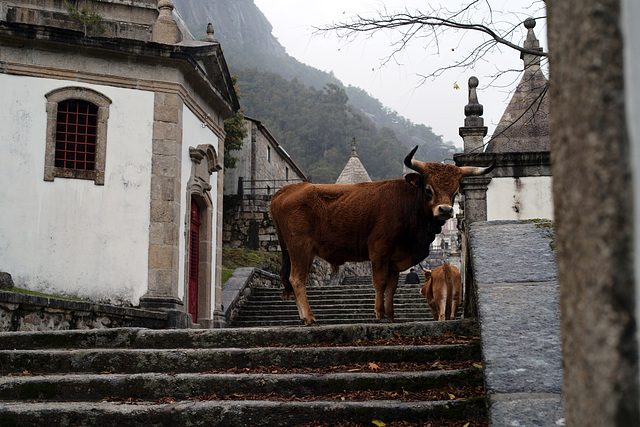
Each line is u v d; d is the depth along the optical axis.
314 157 80.06
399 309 15.44
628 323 1.21
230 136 31.39
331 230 7.51
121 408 4.19
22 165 11.91
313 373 4.71
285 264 7.91
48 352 5.34
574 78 1.38
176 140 12.98
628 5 1.27
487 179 13.08
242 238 28.53
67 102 12.45
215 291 15.52
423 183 7.18
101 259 12.09
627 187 1.24
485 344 3.44
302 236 7.56
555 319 3.63
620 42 1.29
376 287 7.36
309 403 4.04
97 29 13.35
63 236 11.94
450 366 4.64
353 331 5.62
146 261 12.37
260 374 4.73
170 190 12.73
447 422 3.77
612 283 1.23
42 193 11.95
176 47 12.90
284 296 7.90
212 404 4.15
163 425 4.09
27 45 12.17
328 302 17.03
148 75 12.93
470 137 13.54
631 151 1.24
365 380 4.41
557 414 2.79
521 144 13.41
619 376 1.20
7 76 12.02
